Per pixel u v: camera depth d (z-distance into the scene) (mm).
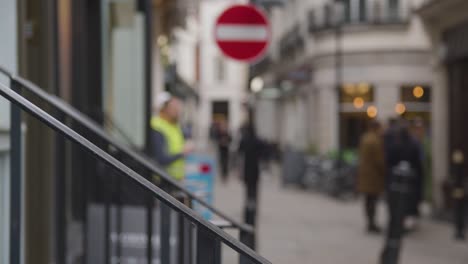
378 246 10578
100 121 8180
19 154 3324
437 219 14000
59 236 5168
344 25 25234
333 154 19641
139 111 11594
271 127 43031
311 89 28453
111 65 11352
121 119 11594
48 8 5797
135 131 11477
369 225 11977
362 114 25328
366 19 24922
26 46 5586
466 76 13852
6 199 4160
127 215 5250
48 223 5543
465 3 12977
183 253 3881
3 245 4117
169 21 22500
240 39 8859
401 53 24484
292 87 33594
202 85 64375
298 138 30891
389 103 24641
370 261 9344
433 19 14883
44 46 5734
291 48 33562
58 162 5656
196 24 46406
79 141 2295
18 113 3328
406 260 9586
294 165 20406
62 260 5145
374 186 11953
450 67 14516
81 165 6508
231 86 64438
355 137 25562
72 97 7504
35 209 5449
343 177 17609
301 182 20391
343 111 25750
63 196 5238
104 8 9336
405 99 24656
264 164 28203
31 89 3572
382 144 12586
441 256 9938
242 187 21109
